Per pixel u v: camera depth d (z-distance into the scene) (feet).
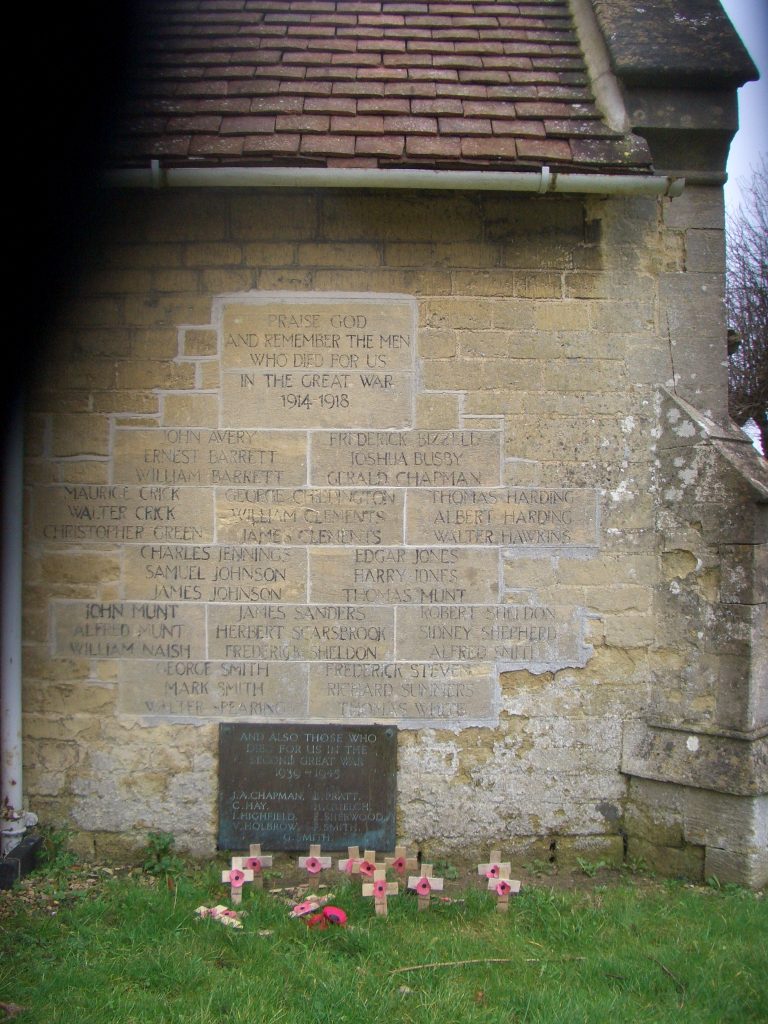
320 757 15.11
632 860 15.16
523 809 15.21
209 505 15.23
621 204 15.51
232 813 15.01
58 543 15.21
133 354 15.24
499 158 14.60
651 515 15.38
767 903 13.55
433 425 15.29
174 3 17.99
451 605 15.28
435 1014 10.15
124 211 15.29
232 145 14.51
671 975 11.21
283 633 15.23
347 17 18.06
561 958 11.73
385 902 12.85
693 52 15.49
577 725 15.29
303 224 15.33
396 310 15.31
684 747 14.78
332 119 15.17
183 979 10.82
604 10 16.44
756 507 14.43
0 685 14.73
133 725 15.17
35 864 14.60
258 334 15.28
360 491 15.26
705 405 15.56
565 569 15.33
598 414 15.39
